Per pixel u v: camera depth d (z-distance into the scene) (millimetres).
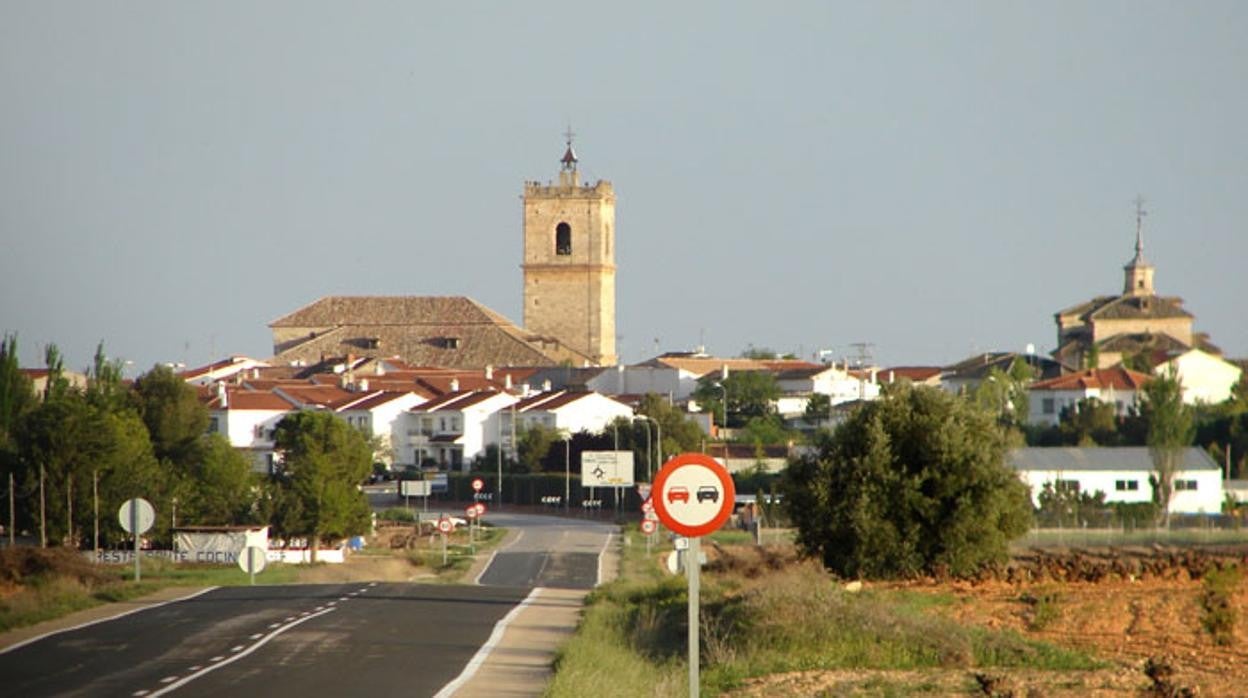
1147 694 38938
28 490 110250
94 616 55312
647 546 115250
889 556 66750
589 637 45500
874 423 67062
